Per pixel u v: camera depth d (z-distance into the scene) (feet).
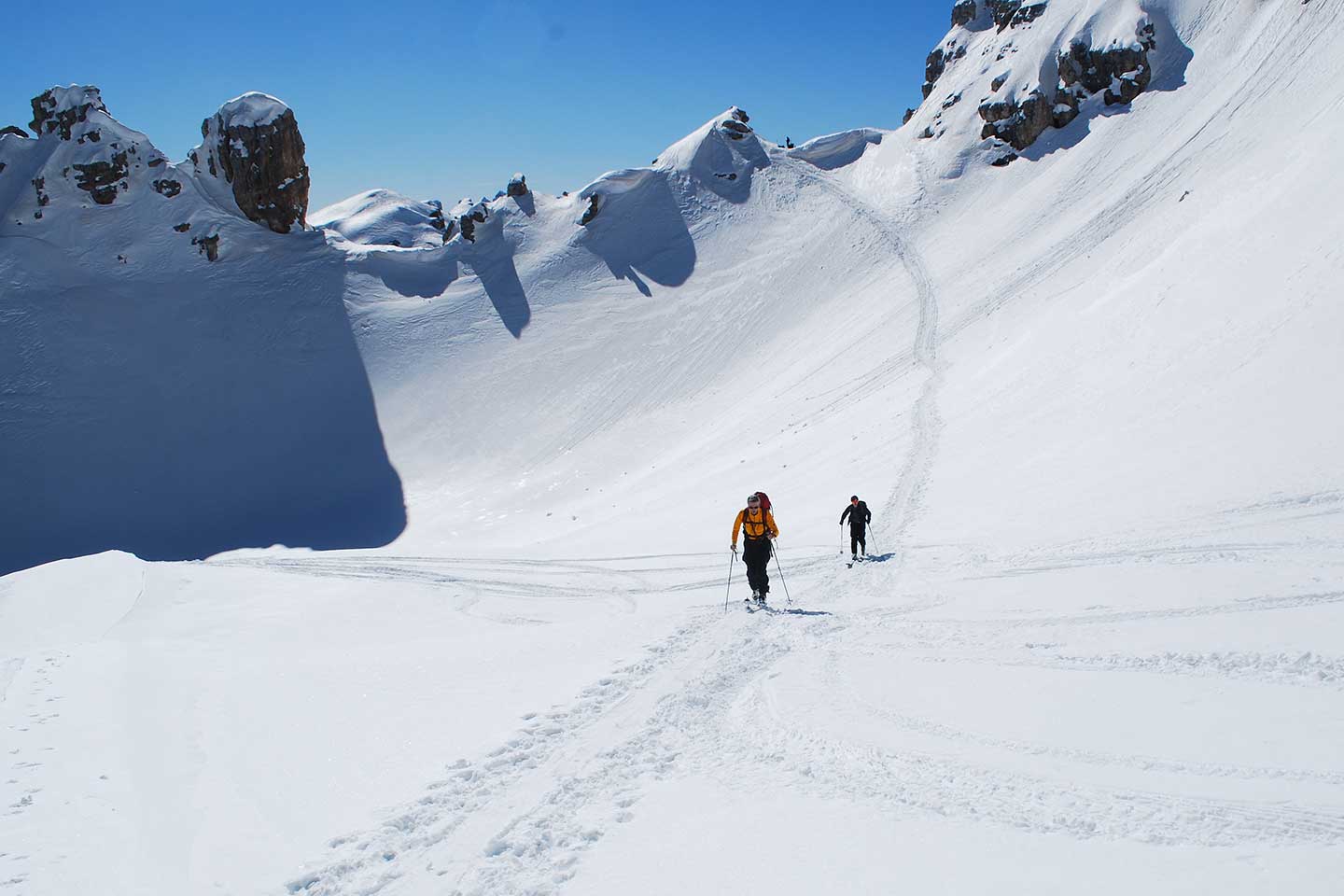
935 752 19.79
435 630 58.44
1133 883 13.01
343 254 335.06
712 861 15.11
